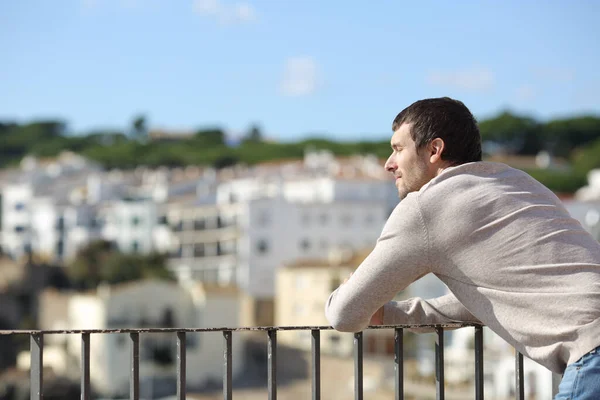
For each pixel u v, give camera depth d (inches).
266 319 3796.8
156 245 4586.6
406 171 148.4
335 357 2674.7
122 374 2596.0
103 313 2628.0
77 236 4963.1
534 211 137.3
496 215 136.7
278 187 4269.2
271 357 140.4
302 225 4052.7
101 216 4958.2
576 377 128.5
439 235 137.2
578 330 129.6
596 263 135.3
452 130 145.7
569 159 6387.8
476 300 138.1
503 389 1803.6
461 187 138.6
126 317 2657.5
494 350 1893.5
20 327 3061.0
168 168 6761.8
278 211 4028.1
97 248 3754.9
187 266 4394.7
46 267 3464.6
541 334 131.9
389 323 155.8
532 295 133.3
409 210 138.9
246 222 4035.4
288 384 2625.5
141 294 2679.6
